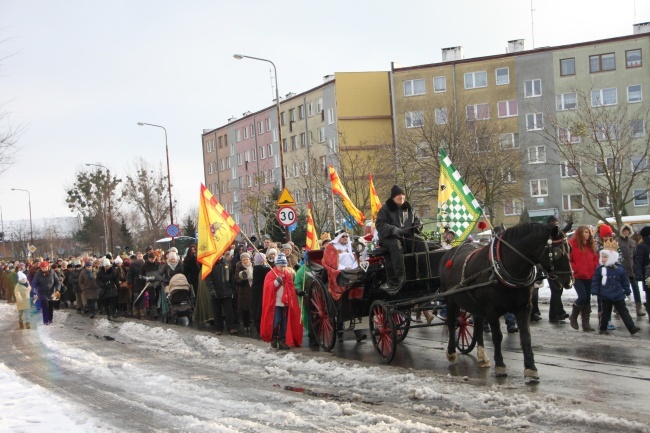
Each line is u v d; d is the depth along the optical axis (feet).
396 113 189.67
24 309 70.85
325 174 142.92
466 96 184.03
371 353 41.96
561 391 28.48
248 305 59.57
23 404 30.73
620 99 172.76
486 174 130.82
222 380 35.17
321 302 44.57
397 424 23.85
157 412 28.40
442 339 45.78
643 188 159.53
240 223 263.90
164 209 257.34
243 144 263.70
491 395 27.58
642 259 47.55
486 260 31.73
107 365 42.09
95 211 297.12
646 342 39.83
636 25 179.83
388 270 38.68
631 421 22.85
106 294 77.51
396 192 38.86
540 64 179.01
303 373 36.14
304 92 219.61
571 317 46.39
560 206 172.65
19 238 329.11
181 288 67.05
